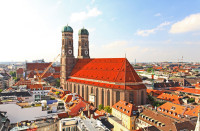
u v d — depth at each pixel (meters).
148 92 185.25
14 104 91.88
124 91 134.50
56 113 103.50
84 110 112.69
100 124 75.75
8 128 78.94
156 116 90.31
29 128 73.44
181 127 72.06
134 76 144.12
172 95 151.88
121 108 110.31
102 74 163.50
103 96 151.50
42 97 146.25
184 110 97.44
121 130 88.19
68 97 139.38
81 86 179.00
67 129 78.31
